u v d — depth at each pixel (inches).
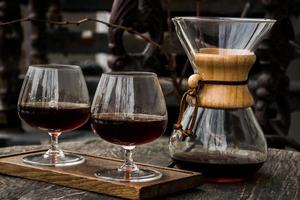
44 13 153.7
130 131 48.7
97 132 50.2
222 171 52.9
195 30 52.8
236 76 52.4
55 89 53.4
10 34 145.8
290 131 153.2
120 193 47.8
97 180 49.0
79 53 165.8
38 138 143.6
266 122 104.5
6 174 54.4
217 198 49.3
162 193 48.6
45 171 52.1
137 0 100.7
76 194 49.1
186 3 139.6
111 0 157.4
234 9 136.7
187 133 53.2
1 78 145.9
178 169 53.7
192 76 52.6
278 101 108.0
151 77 49.7
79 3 160.2
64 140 139.5
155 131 49.4
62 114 53.5
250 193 50.9
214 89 52.7
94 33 165.0
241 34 52.4
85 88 55.0
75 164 54.5
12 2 144.9
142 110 49.2
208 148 53.2
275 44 103.7
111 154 64.9
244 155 53.2
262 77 104.8
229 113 53.3
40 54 153.9
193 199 48.9
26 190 50.2
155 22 101.8
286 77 107.0
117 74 49.7
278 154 65.7
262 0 104.8
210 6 138.3
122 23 101.3
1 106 146.1
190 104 54.6
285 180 55.0
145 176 49.7
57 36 165.6
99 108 49.5
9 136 144.2
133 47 151.3
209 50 53.2
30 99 53.6
